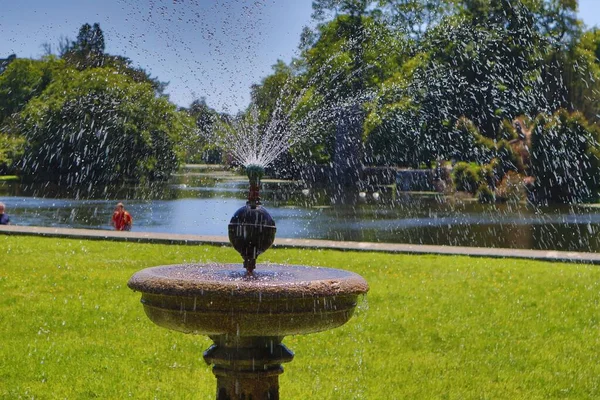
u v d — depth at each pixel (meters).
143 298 4.54
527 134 38.31
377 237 22.44
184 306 4.32
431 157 40.66
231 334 4.41
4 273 10.55
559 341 8.11
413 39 40.56
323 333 8.16
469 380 6.89
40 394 6.22
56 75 47.56
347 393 6.45
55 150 44.72
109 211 30.12
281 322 4.32
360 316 8.79
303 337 8.01
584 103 41.47
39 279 10.27
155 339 7.81
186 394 6.29
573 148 37.78
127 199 35.19
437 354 7.62
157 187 41.28
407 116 39.66
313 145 40.56
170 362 7.14
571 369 7.25
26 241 13.49
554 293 10.00
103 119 43.56
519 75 40.53
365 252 12.90
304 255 12.42
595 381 6.95
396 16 40.16
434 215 28.94
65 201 34.47
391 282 10.44
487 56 40.06
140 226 24.78
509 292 10.02
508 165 38.19
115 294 9.57
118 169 43.53
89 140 43.56
